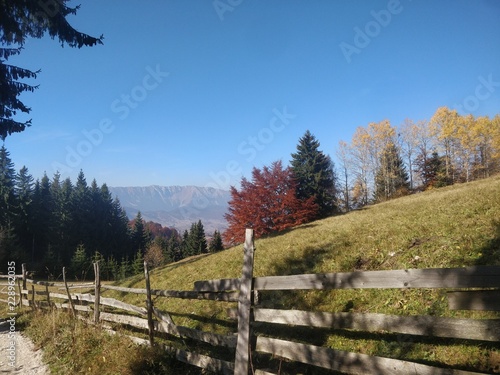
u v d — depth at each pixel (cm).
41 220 6125
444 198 1448
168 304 966
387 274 331
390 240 849
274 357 536
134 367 569
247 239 468
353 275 354
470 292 286
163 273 1445
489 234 664
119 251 6881
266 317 439
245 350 444
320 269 847
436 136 4941
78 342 720
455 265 605
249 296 452
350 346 512
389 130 5278
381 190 5291
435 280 301
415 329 317
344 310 604
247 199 2531
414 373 312
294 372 488
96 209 6900
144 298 1130
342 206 5478
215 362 508
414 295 552
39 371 653
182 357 579
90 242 6362
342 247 937
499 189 1188
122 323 812
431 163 5050
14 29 989
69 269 4200
